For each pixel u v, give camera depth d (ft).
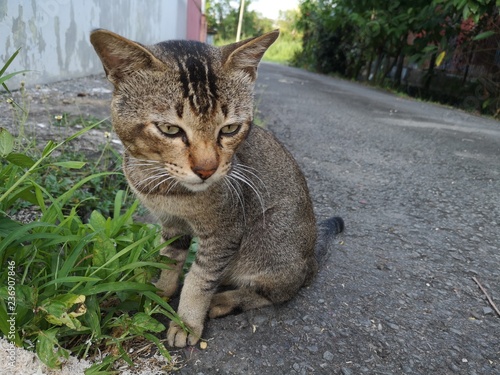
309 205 1.08
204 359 0.80
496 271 1.20
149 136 0.79
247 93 0.87
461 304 1.03
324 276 1.11
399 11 5.53
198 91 0.78
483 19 4.39
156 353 0.78
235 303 0.96
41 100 2.25
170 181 0.84
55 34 2.85
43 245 0.82
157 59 0.77
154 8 5.17
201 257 0.89
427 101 5.13
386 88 6.32
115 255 0.79
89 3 3.35
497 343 0.91
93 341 0.75
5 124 1.71
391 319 0.95
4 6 2.22
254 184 0.96
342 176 1.91
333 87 5.89
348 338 0.88
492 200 1.75
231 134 0.85
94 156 1.51
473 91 4.63
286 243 0.99
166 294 0.96
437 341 0.89
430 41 5.14
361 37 6.98
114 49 0.77
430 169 2.13
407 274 1.15
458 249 1.31
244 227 0.94
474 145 2.70
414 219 1.51
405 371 0.81
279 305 0.99
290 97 4.22
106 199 1.29
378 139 2.68
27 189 0.87
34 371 0.67
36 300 0.68
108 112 2.21
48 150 0.83
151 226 1.05
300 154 2.17
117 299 0.86
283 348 0.84
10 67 2.31
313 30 10.05
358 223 1.45
